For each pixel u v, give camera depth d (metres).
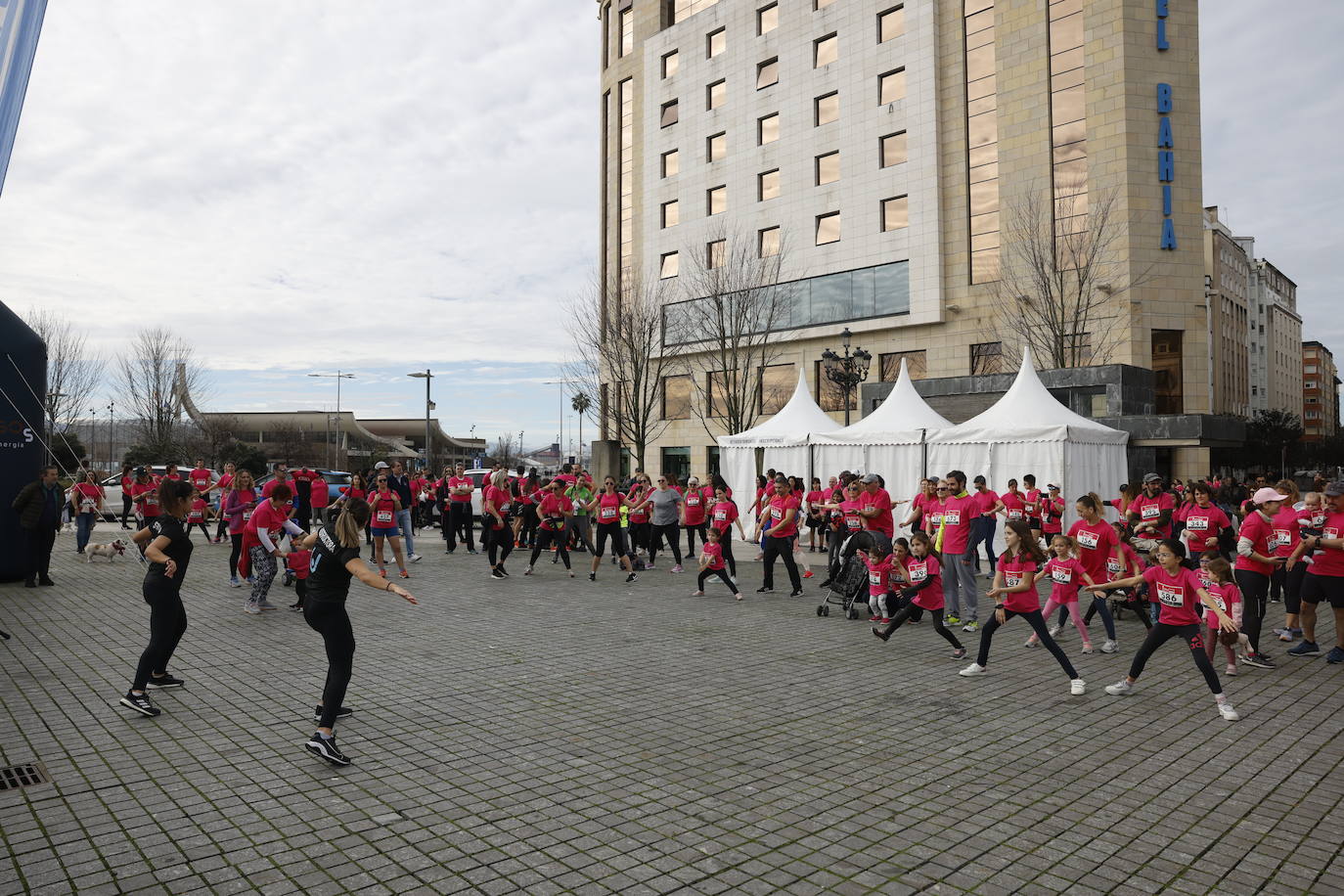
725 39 44.75
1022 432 16.33
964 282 35.84
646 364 37.31
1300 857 4.10
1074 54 33.38
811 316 40.69
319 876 3.85
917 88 37.00
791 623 10.62
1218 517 10.24
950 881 3.83
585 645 9.19
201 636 9.41
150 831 4.31
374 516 14.82
